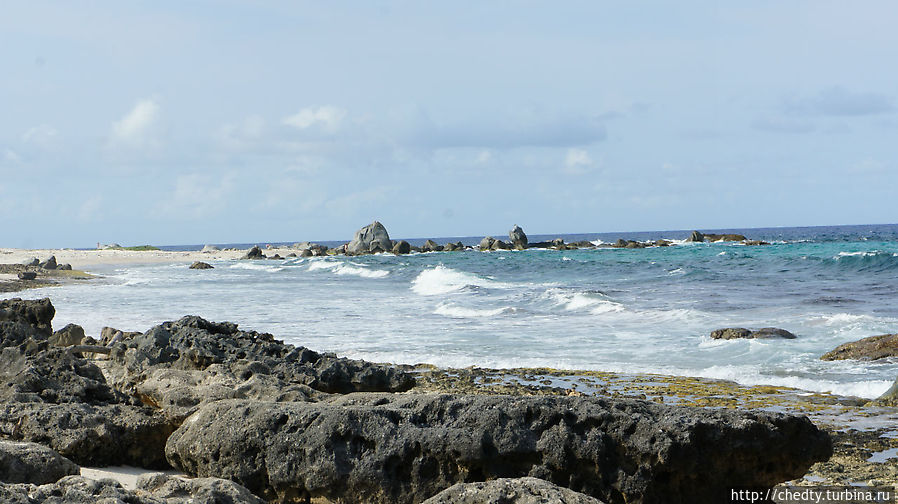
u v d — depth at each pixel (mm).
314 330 23641
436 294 36594
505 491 5598
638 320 24625
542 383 15477
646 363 17625
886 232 160375
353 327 24297
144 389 9492
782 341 19453
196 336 10828
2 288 38938
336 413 6992
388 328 24016
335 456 6840
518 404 6773
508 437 6605
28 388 9562
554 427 6645
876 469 9602
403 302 32594
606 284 39688
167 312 28219
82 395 9648
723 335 20375
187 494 5746
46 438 8484
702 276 42062
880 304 26938
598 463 6465
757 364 16984
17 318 13750
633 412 6676
